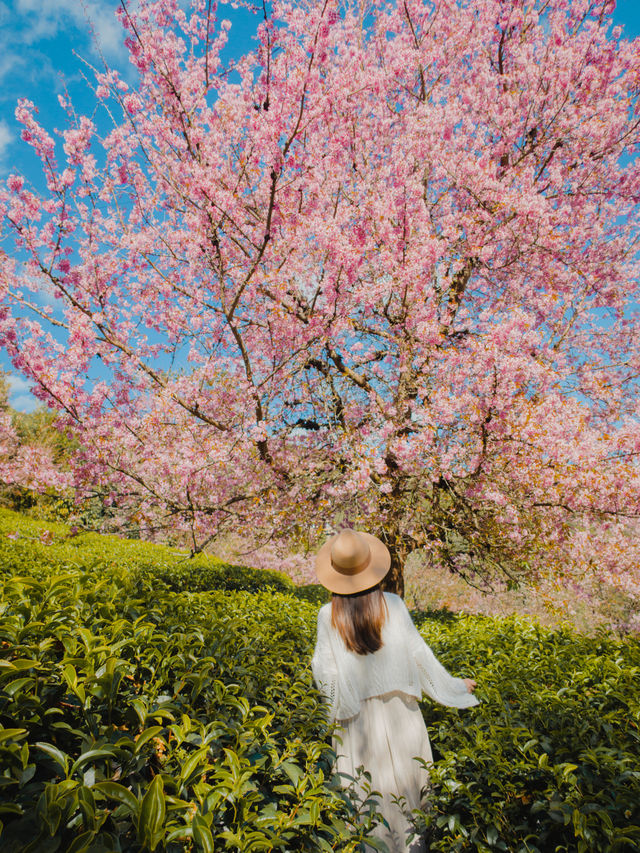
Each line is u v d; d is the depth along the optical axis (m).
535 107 8.28
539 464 5.86
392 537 7.09
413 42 8.37
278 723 2.25
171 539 9.77
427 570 13.31
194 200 5.89
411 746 2.22
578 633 4.61
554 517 6.25
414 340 6.73
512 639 4.30
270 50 5.48
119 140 6.45
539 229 7.10
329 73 6.99
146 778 1.63
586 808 1.82
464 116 8.28
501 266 7.77
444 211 8.19
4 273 5.81
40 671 1.65
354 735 2.26
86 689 1.61
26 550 6.85
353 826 1.97
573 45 8.12
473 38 8.74
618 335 8.96
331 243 5.61
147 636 2.31
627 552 6.61
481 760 2.17
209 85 6.48
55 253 5.98
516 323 5.50
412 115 7.44
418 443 5.93
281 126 5.45
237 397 7.00
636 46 7.91
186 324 7.05
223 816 1.59
